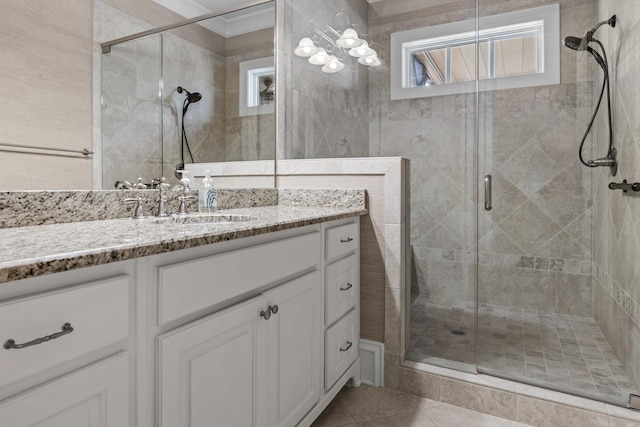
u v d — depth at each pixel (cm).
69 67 118
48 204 112
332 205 192
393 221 180
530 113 220
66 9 117
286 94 217
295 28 224
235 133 190
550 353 186
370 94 244
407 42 241
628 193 172
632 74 167
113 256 67
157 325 78
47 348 58
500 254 215
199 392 88
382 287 183
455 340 202
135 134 142
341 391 179
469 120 223
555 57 218
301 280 131
